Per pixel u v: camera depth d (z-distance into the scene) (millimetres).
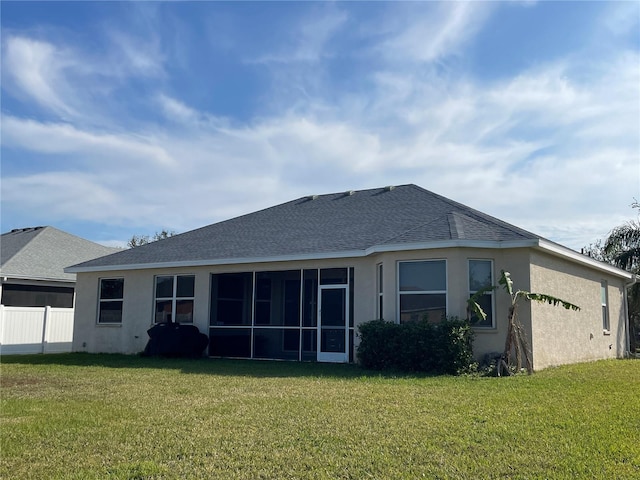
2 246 28078
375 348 14234
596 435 6953
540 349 14578
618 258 25172
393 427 7445
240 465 6000
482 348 14102
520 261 14320
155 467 5941
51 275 25047
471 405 8891
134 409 8898
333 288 17000
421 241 14414
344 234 17781
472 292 14289
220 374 13445
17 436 7234
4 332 21672
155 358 18156
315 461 6090
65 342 23844
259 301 18531
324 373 13461
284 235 19266
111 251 30922
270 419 8008
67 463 6152
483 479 5492
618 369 14625
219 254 18938
